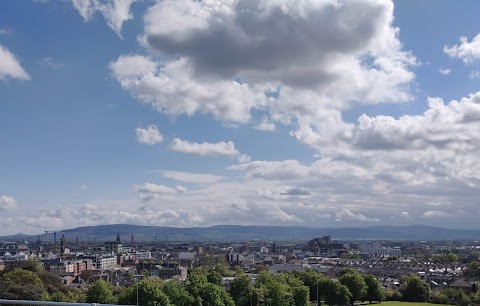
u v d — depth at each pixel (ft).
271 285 541.34
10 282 535.19
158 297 410.31
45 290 524.11
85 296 453.58
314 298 643.04
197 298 441.68
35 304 68.08
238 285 542.57
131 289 431.43
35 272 634.84
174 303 428.15
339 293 628.28
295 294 563.07
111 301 428.15
